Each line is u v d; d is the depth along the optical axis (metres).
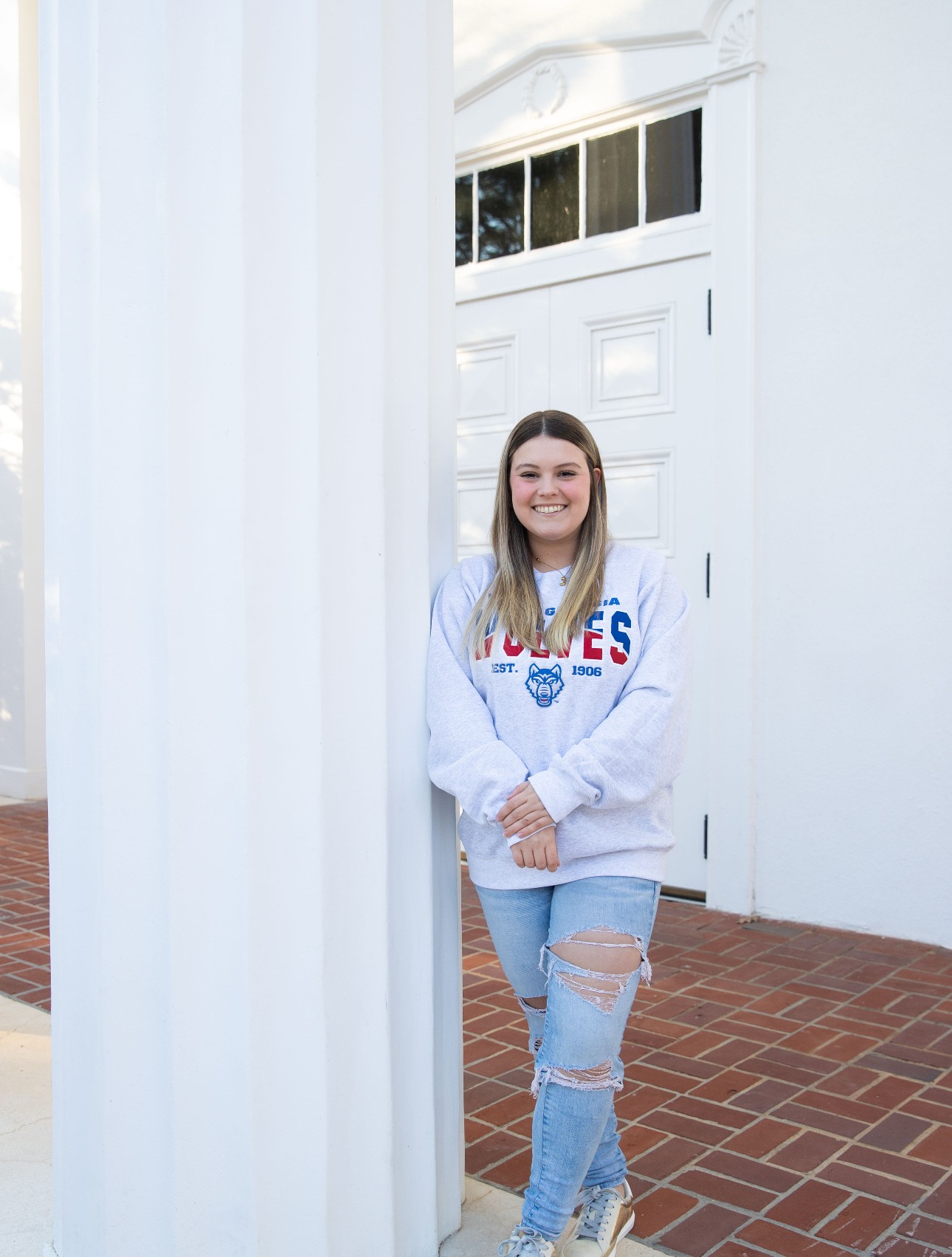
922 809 3.78
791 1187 2.21
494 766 1.72
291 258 1.67
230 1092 1.69
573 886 1.75
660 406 4.41
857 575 3.89
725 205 4.16
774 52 4.04
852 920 3.95
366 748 1.79
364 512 1.77
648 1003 3.26
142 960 1.69
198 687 1.65
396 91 1.83
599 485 1.88
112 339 1.64
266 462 1.65
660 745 1.72
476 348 4.98
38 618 7.05
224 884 1.67
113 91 1.61
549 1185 1.69
